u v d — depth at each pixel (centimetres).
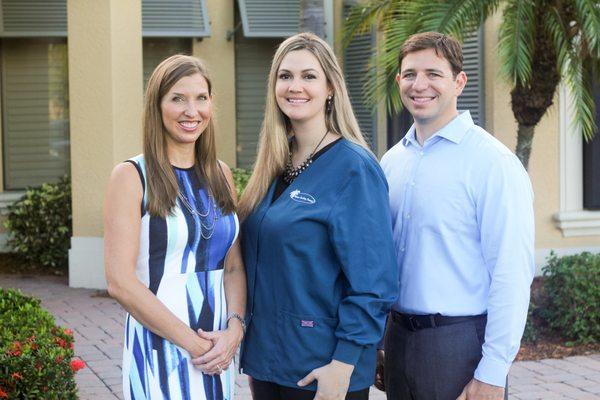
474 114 919
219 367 362
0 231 1103
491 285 355
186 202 360
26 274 1018
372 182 357
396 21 732
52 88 1126
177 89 358
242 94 1145
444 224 363
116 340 741
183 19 1089
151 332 357
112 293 352
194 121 360
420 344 369
